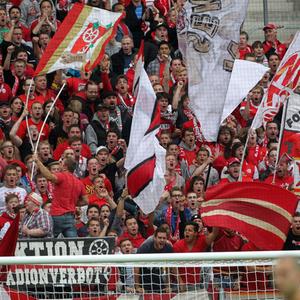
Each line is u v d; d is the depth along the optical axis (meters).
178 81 48.22
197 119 43.78
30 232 35.72
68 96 46.88
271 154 45.00
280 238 31.98
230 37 44.16
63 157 41.56
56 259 25.94
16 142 42.78
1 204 37.69
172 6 54.47
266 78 50.97
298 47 42.06
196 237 35.53
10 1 50.22
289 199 32.03
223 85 43.94
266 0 58.16
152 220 39.94
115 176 43.44
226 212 32.12
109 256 26.03
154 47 50.44
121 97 46.59
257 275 30.28
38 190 39.78
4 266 28.95
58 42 43.78
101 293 29.56
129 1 52.62
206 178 44.44
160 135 45.16
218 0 44.09
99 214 38.59
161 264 27.86
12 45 47.34
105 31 44.22
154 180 38.50
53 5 50.31
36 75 43.44
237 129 47.81
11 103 44.16
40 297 29.53
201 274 29.58
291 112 39.28
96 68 47.81
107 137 44.47
